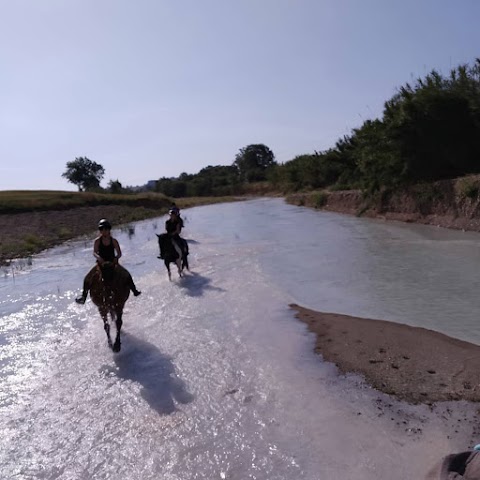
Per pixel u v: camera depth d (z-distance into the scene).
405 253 15.10
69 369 7.36
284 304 10.36
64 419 5.84
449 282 11.14
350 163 43.50
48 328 9.58
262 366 7.09
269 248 18.44
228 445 5.09
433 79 25.02
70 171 104.94
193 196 100.00
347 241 18.80
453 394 5.86
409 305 9.66
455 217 20.34
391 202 26.62
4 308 11.35
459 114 23.73
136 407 6.04
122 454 5.04
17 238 25.92
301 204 46.75
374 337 7.98
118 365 7.42
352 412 5.60
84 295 8.63
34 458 5.06
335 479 4.44
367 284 11.59
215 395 6.24
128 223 36.44
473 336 7.75
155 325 9.30
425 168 25.00
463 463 4.30
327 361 7.16
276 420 5.54
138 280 13.76
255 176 101.19
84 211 42.19
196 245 20.58
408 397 5.86
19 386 6.84
